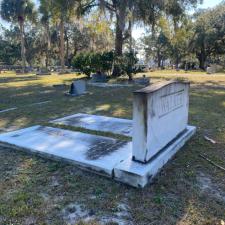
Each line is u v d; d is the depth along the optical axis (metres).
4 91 10.94
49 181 2.95
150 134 3.03
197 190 2.77
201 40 33.53
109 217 2.33
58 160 3.42
